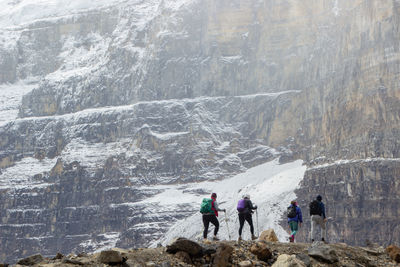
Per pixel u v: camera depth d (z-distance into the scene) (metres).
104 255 27.03
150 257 28.48
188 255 29.00
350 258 31.03
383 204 153.12
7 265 28.11
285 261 28.00
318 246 30.55
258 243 30.50
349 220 157.50
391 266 30.58
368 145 164.88
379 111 168.00
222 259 28.44
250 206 36.97
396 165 155.62
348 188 160.88
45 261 29.05
